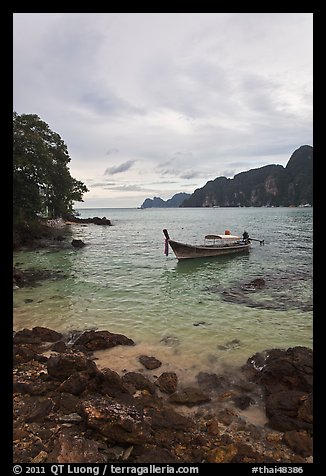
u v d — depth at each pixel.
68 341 11.62
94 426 6.17
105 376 7.97
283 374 8.30
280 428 6.84
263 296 16.94
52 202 52.53
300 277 21.23
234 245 31.22
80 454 5.64
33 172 38.06
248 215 128.50
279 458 5.99
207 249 28.17
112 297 16.98
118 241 43.88
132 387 8.30
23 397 7.74
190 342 11.38
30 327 12.88
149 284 19.81
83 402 6.90
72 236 50.59
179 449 6.11
